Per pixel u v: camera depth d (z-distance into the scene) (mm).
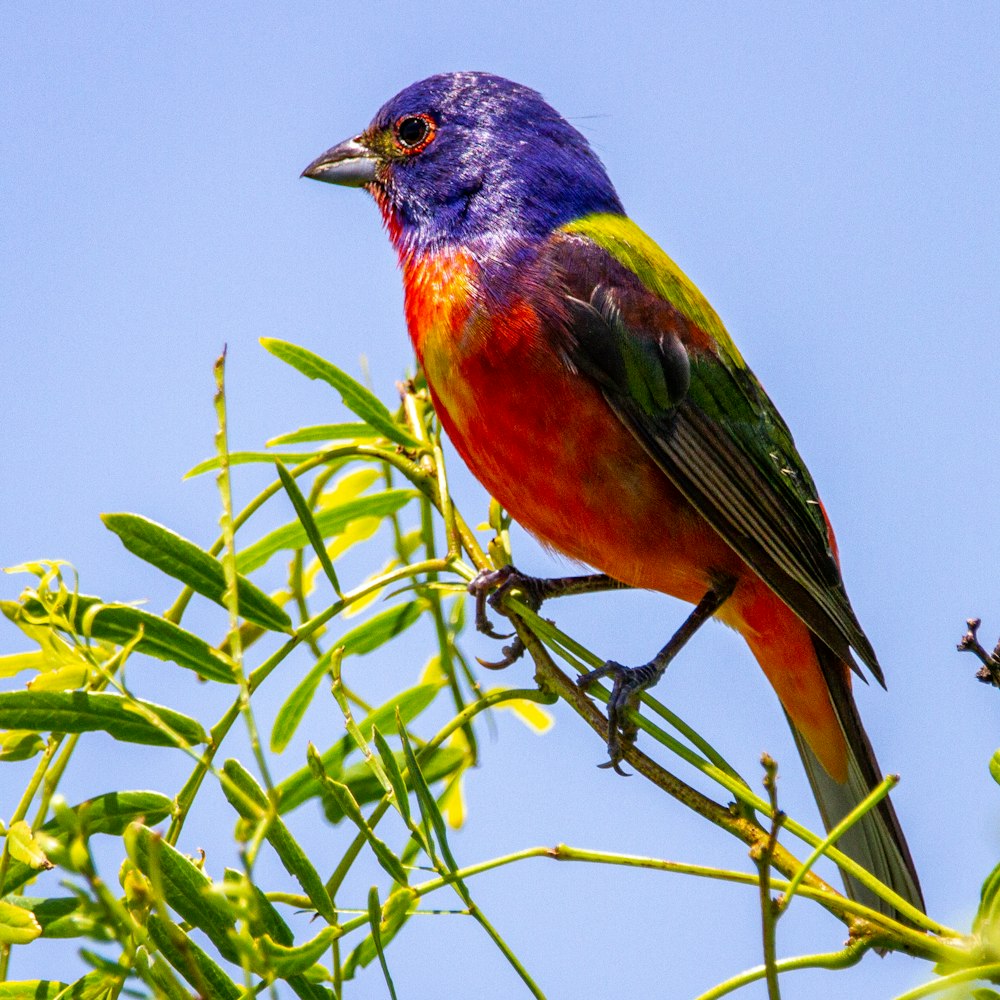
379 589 8391
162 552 6945
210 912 5941
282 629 7270
